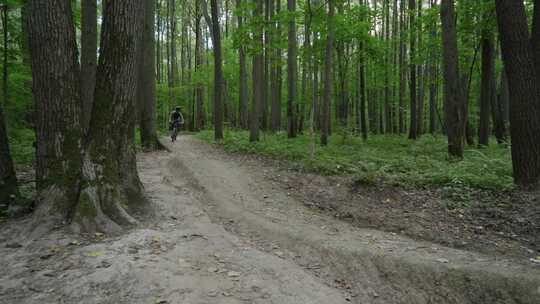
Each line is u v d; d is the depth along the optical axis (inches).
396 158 486.3
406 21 945.5
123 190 241.8
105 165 228.7
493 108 683.4
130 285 149.6
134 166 252.1
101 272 158.4
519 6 290.2
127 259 170.1
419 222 258.4
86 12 399.2
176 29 1376.7
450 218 262.2
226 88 1213.7
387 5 987.9
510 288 170.1
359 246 214.8
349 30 659.4
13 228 204.4
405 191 323.3
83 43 399.5
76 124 228.8
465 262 192.5
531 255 202.2
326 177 378.0
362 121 791.7
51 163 220.8
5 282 150.7
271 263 185.9
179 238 204.4
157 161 457.7
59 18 220.8
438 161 431.5
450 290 175.2
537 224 233.6
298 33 943.7
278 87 967.6
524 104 287.6
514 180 301.1
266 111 979.9
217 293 149.3
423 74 983.6
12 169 246.4
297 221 263.1
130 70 241.3
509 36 292.2
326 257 204.1
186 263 173.5
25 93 511.2
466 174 334.6
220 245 203.0
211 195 320.8
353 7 699.4
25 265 165.3
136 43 243.8
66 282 151.3
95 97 236.1
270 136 766.5
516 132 293.4
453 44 459.8
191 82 1178.0
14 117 513.0
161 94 1224.8
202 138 781.3
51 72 219.5
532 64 287.6
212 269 170.9
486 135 591.5
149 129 553.3
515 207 261.0
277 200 315.0
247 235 236.1
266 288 158.7
